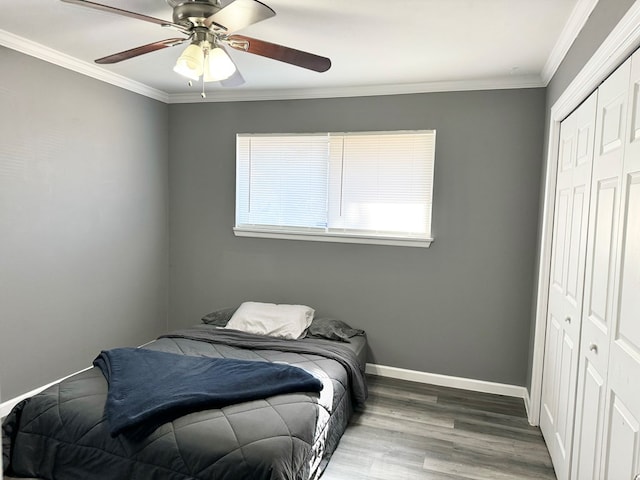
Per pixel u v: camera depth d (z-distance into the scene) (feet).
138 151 12.21
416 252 11.37
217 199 13.06
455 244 11.05
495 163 10.61
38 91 9.23
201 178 13.16
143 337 12.82
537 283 9.69
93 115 10.65
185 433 6.13
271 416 6.49
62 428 6.59
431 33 7.75
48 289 9.80
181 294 13.70
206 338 10.11
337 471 7.61
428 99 10.96
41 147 9.39
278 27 7.59
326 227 12.12
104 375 7.75
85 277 10.75
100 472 6.32
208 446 5.96
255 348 9.71
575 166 7.21
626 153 4.86
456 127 10.80
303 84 11.30
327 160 11.93
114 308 11.71
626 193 4.83
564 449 7.13
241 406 6.70
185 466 5.93
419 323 11.51
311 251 12.28
